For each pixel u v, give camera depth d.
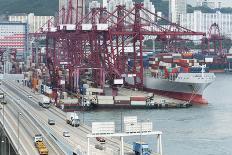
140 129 159.62
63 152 161.12
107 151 165.00
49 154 159.38
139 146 156.12
